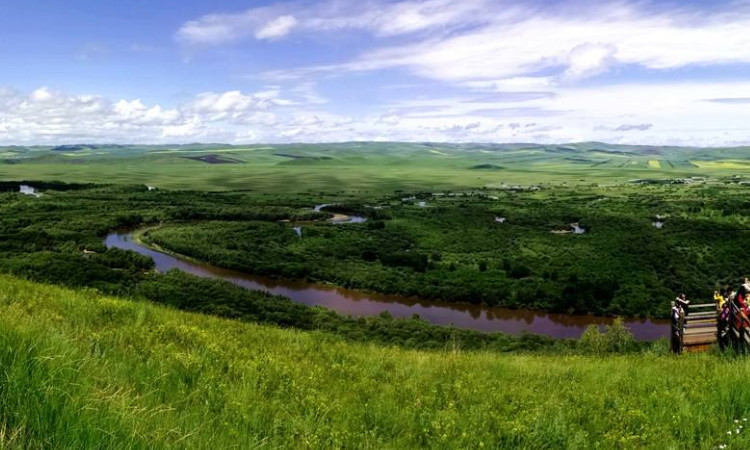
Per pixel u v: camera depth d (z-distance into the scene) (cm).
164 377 790
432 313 8019
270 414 741
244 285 9175
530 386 1069
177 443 535
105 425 496
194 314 1712
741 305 1391
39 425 471
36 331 718
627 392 1020
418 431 762
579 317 7950
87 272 6681
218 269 10144
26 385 521
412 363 1282
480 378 1121
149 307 1571
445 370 1200
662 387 1022
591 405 908
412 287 8981
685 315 1658
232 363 976
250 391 817
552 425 768
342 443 677
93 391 590
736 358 1308
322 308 6869
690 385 1016
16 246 9562
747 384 937
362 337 5466
